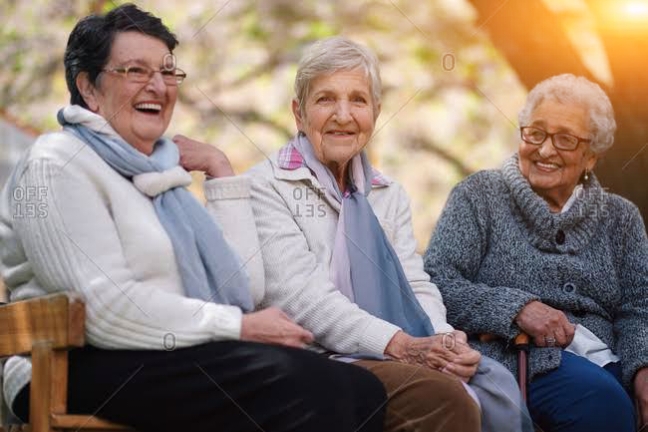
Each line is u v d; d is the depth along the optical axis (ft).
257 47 31.91
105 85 13.57
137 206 13.19
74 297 12.09
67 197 12.78
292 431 12.16
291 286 14.35
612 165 20.20
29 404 12.81
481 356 14.33
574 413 14.89
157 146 13.85
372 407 12.66
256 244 14.17
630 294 16.33
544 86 16.29
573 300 15.99
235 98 31.40
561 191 16.37
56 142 13.05
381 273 14.83
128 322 12.59
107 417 12.53
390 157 33.37
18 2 29.63
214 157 14.39
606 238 16.44
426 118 33.60
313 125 14.88
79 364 12.66
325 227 14.85
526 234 16.29
